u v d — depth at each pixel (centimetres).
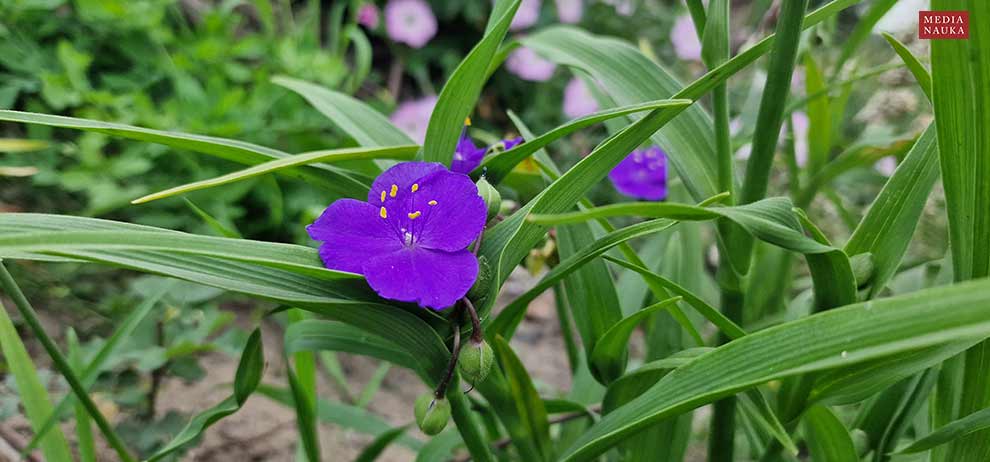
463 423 27
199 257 24
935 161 27
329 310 25
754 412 31
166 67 58
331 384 51
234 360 48
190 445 36
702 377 24
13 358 31
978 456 27
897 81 50
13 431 37
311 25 70
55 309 47
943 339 21
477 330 25
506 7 27
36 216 24
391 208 25
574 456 27
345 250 24
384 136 32
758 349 23
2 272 28
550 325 62
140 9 58
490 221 26
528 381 30
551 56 33
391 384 53
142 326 37
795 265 57
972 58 23
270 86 58
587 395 37
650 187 36
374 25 82
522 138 32
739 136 41
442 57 92
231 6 65
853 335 22
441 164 26
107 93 52
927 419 32
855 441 30
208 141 26
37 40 58
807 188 40
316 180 28
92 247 22
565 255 31
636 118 30
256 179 53
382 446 35
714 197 25
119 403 36
